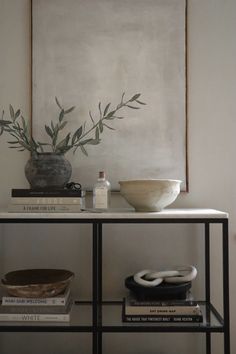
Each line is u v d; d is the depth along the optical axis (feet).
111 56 5.62
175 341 5.52
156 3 5.64
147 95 5.61
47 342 5.54
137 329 4.25
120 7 5.64
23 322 4.49
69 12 5.63
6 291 4.70
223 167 5.64
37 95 5.59
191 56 5.71
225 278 4.22
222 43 5.72
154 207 4.59
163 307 4.45
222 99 5.68
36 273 5.13
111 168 5.57
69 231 5.65
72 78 5.61
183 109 5.60
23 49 5.69
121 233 5.64
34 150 4.97
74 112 5.60
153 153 5.59
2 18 5.70
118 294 5.58
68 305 4.75
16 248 5.65
